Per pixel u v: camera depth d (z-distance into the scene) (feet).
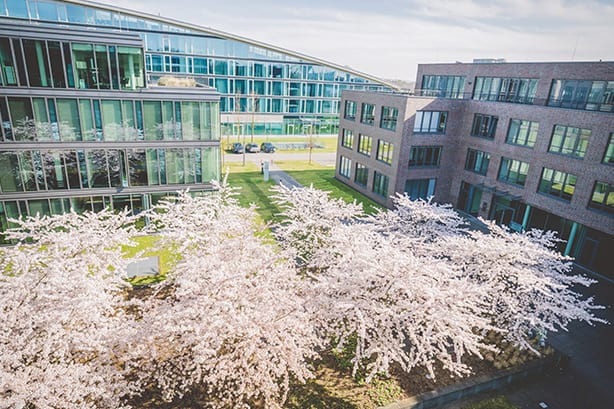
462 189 108.58
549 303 47.83
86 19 149.38
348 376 44.55
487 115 98.63
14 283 35.83
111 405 32.71
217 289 37.22
